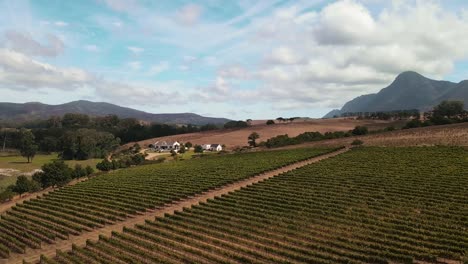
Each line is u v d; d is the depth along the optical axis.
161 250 48.88
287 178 83.56
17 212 79.44
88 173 127.06
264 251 47.50
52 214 74.44
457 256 40.94
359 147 123.31
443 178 72.38
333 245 47.09
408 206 58.97
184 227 58.91
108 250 50.34
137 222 66.31
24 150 171.88
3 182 122.12
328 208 60.53
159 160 158.38
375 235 49.03
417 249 43.25
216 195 78.25
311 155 111.94
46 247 57.25
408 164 87.88
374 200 63.09
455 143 111.81
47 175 108.06
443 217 53.06
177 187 85.81
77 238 60.44
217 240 50.88
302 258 43.47
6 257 53.25
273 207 63.75
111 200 80.50
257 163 108.31
